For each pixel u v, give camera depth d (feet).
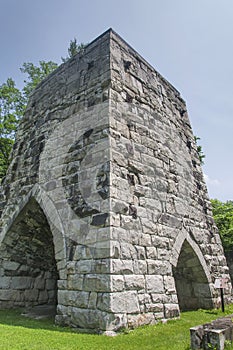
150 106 23.06
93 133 18.56
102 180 16.49
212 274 22.95
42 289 24.82
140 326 14.28
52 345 11.02
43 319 18.06
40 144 22.81
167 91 27.25
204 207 26.11
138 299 14.84
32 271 24.39
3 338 11.91
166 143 23.21
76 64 23.58
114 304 13.46
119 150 17.78
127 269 14.90
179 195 22.27
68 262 16.15
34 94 27.63
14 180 23.99
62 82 24.09
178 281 23.58
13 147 26.63
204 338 10.40
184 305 22.74
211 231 25.62
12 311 21.20
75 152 19.11
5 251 22.41
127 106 20.26
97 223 15.58
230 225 46.03
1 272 22.06
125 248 15.29
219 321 12.08
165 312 16.15
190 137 29.01
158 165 20.98
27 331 13.60
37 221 22.26
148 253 16.79
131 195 17.26
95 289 14.23
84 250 15.58
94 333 13.21
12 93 44.86
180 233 20.52
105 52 21.27
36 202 20.94
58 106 23.02
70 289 15.43
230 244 42.93
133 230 16.34
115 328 13.06
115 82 20.03
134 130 19.94
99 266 14.52
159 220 18.83
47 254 24.84
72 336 12.55
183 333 13.19
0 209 23.95
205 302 21.76
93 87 20.57
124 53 22.58
